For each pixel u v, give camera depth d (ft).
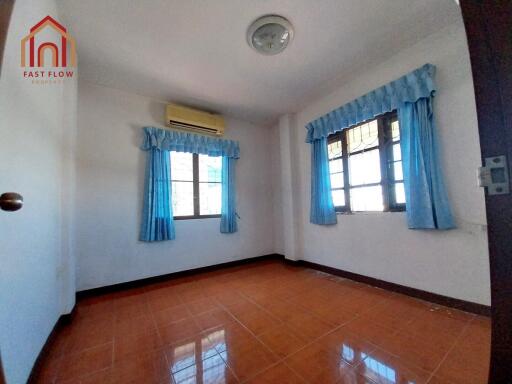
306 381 3.97
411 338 5.13
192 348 4.99
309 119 11.62
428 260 7.05
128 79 8.92
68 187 6.41
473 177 6.19
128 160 9.61
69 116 6.61
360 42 7.25
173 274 10.34
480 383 3.80
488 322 5.67
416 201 7.01
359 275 9.10
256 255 13.34
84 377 4.20
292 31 6.64
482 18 1.83
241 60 7.91
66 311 6.18
